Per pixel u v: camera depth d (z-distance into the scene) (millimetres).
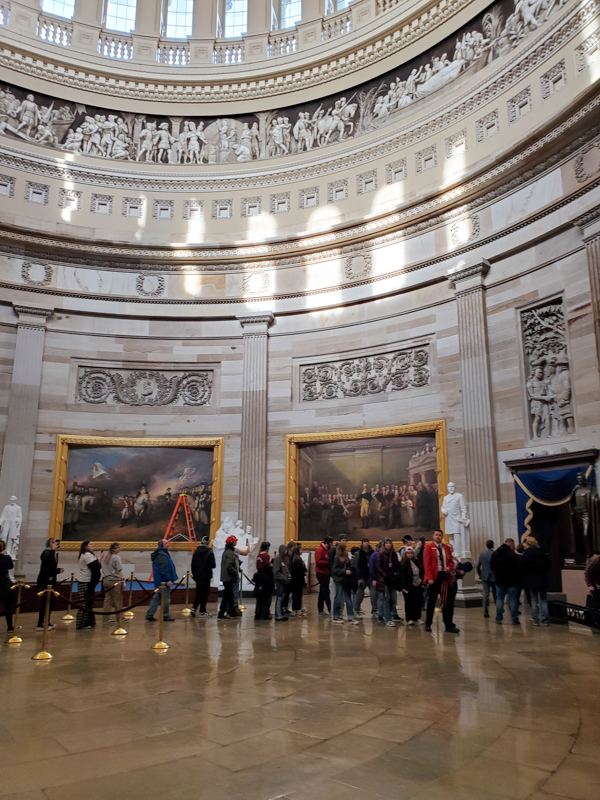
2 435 18375
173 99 21859
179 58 22406
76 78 21188
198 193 21172
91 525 18719
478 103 17094
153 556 12062
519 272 15445
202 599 12609
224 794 3820
